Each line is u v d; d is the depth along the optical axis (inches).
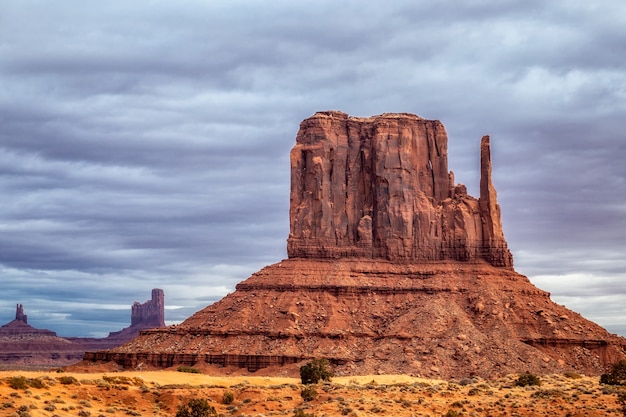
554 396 7647.6
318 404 7086.6
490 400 7440.9
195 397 7175.2
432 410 6973.4
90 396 6865.2
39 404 6338.6
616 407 7145.7
